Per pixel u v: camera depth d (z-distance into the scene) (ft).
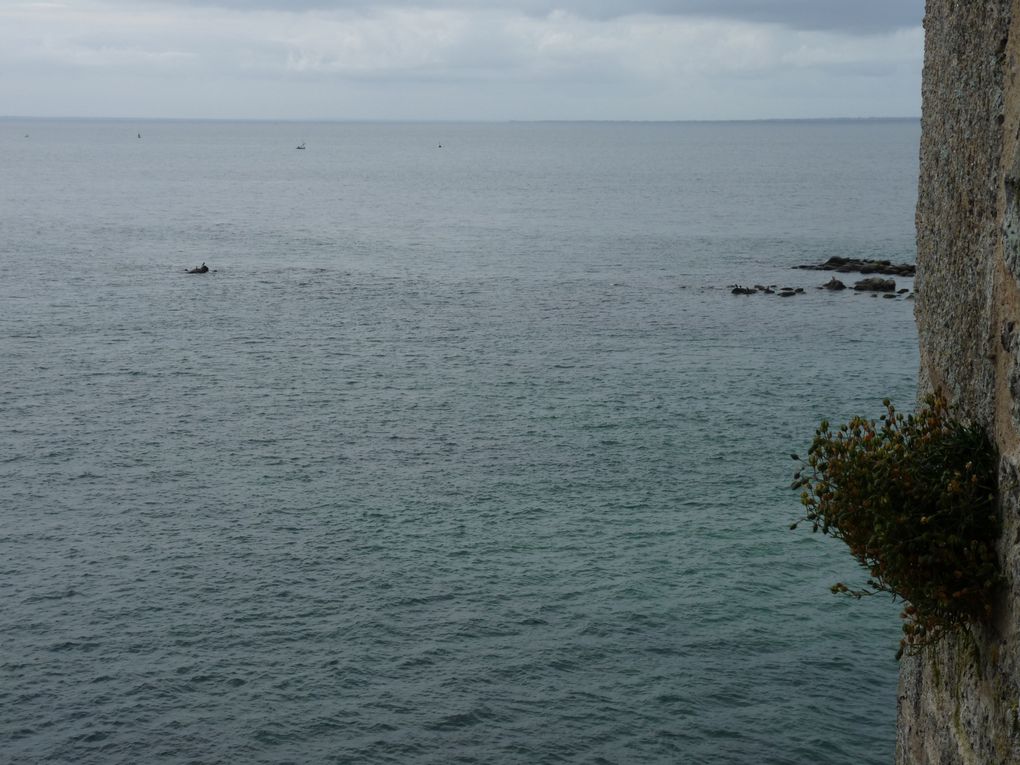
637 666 88.69
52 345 210.38
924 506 26.78
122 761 76.33
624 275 322.55
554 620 96.27
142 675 86.89
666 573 105.60
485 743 78.79
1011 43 24.77
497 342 220.84
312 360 202.59
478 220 509.35
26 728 79.87
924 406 32.40
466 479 133.69
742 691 85.05
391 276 322.96
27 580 103.71
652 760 76.69
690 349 212.23
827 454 29.07
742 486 130.72
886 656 89.97
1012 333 24.27
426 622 95.81
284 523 118.93
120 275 311.47
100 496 127.03
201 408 166.50
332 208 573.74
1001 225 24.82
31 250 362.33
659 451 144.66
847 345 214.90
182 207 555.69
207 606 98.63
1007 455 24.54
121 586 102.68
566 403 170.19
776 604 99.09
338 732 79.87
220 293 283.18
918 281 34.09
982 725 26.21
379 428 156.25
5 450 143.33
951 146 29.96
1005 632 24.89
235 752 77.51
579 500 126.11
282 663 89.04
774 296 277.44
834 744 78.23
